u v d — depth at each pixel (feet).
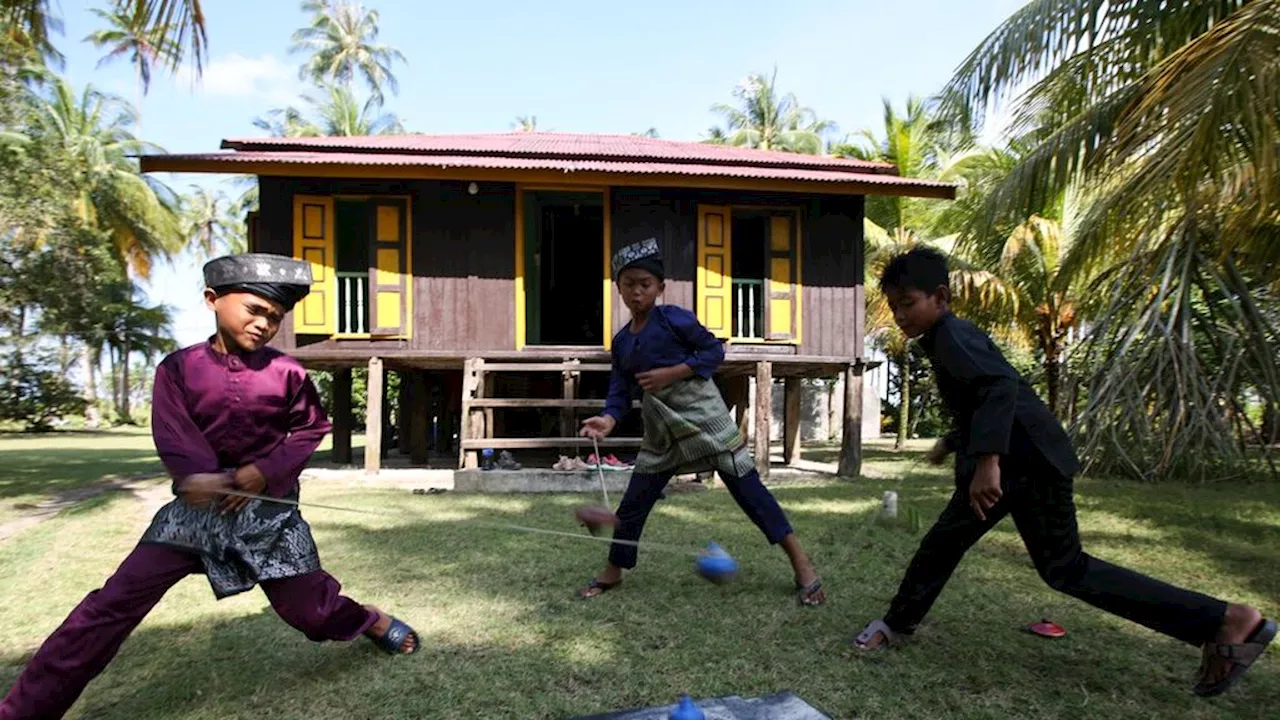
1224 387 30.73
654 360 12.07
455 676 9.18
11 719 7.26
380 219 30.63
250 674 9.29
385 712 8.25
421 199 31.07
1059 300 39.91
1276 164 17.48
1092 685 8.91
